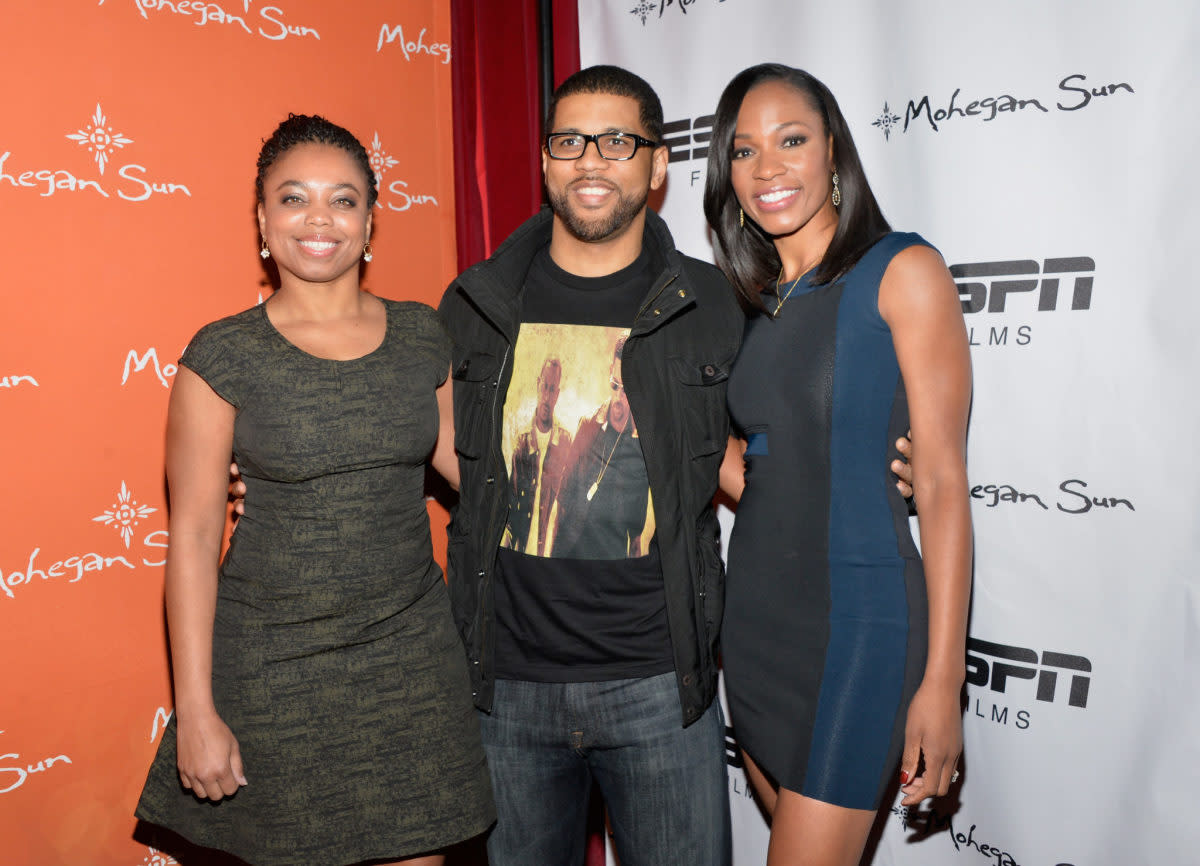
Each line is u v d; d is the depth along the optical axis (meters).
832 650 1.38
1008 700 1.76
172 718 1.47
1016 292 1.70
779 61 1.97
